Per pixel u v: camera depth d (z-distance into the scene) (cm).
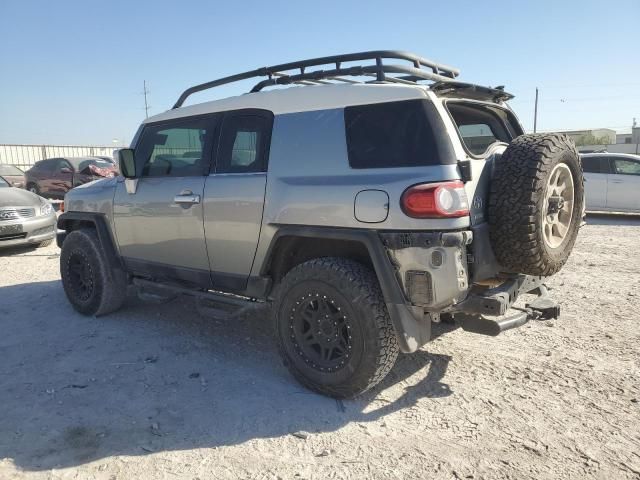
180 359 418
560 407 330
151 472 271
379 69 351
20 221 883
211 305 446
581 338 447
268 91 385
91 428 314
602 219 1262
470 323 323
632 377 371
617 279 646
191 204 412
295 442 297
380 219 308
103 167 1888
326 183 333
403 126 313
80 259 529
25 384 376
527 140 327
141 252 471
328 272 330
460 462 275
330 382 341
